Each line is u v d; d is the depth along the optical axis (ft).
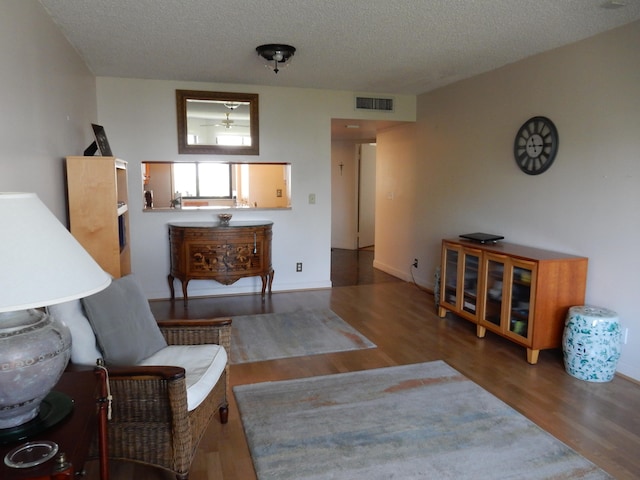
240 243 15.21
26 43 7.47
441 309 14.06
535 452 7.07
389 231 20.44
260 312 14.56
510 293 11.09
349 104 17.06
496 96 13.41
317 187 17.28
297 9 8.84
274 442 7.30
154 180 20.72
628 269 9.71
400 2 8.46
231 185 21.79
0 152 6.25
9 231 3.56
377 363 10.54
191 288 16.46
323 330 12.80
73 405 4.34
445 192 16.11
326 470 6.59
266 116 16.35
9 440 3.73
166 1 8.44
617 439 7.46
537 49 11.45
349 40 10.80
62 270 3.69
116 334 6.47
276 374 9.93
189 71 14.05
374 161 27.37
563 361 10.53
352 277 19.79
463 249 12.83
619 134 9.78
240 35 10.49
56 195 9.27
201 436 6.56
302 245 17.47
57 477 3.32
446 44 11.09
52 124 9.04
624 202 9.73
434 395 8.93
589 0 8.30
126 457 5.94
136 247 15.78
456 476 6.47
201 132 15.79
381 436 7.48
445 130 15.94
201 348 7.52
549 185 11.62
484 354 11.10
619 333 9.50
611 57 9.89
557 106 11.32
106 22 9.53
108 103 14.96
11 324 3.99
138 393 5.77
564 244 11.25
